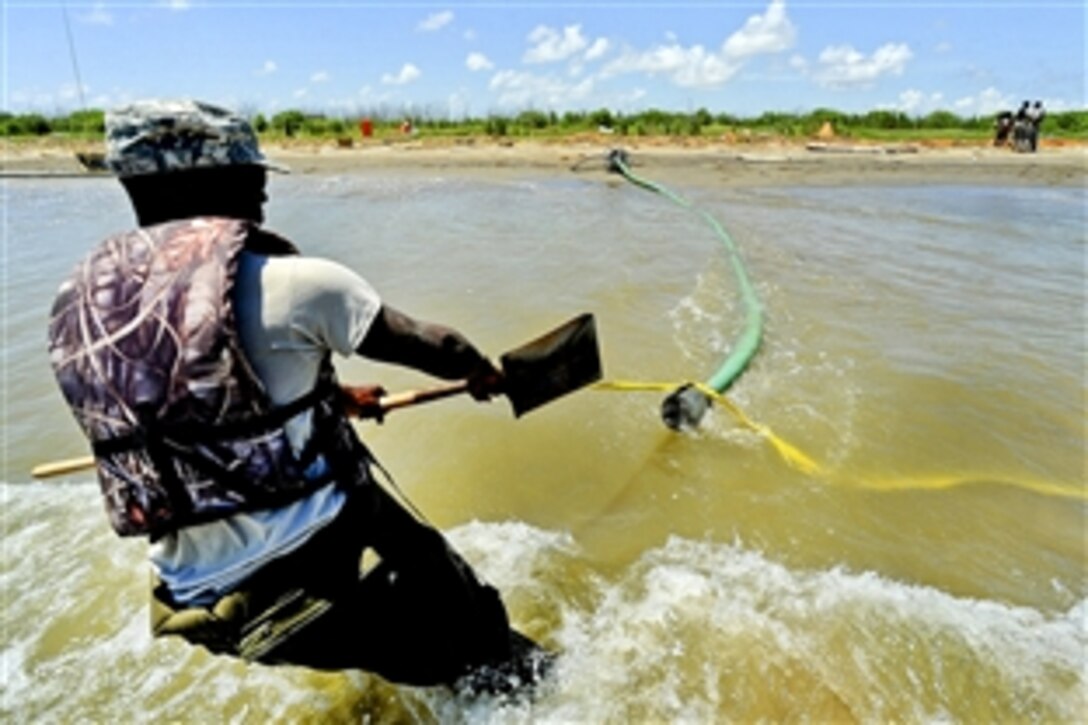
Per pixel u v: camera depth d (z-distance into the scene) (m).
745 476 3.95
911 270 8.26
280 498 1.77
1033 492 3.83
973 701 2.55
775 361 5.42
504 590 3.10
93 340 1.64
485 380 2.10
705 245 9.42
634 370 5.25
